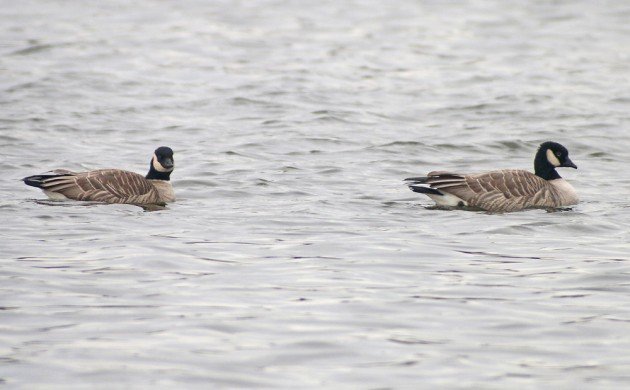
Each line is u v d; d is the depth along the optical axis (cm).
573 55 3828
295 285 1345
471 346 1112
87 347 1092
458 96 3120
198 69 3500
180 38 4097
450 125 2747
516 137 2598
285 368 1039
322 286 1341
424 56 3803
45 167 2203
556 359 1076
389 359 1069
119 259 1462
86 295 1284
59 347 1091
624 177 2239
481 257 1513
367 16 4719
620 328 1177
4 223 1700
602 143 2559
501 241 1625
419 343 1119
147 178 1983
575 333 1159
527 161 2389
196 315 1205
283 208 1872
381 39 4150
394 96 3120
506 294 1312
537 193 1928
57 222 1716
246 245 1569
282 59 3709
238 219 1770
